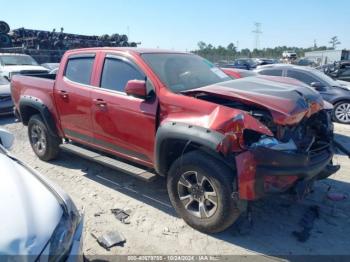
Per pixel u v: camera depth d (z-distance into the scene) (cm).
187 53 512
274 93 371
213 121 336
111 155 485
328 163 400
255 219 401
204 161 348
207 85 440
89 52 496
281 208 426
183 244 354
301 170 339
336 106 978
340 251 345
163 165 396
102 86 465
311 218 400
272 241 360
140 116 410
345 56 3906
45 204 233
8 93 977
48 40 2497
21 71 1391
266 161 326
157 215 410
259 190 328
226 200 339
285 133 346
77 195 465
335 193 460
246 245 353
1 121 966
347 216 409
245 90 375
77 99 493
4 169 260
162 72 421
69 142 559
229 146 323
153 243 356
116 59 457
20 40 2480
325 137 416
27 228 204
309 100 381
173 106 378
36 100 561
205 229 366
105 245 349
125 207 430
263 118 346
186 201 379
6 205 216
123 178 520
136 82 394
